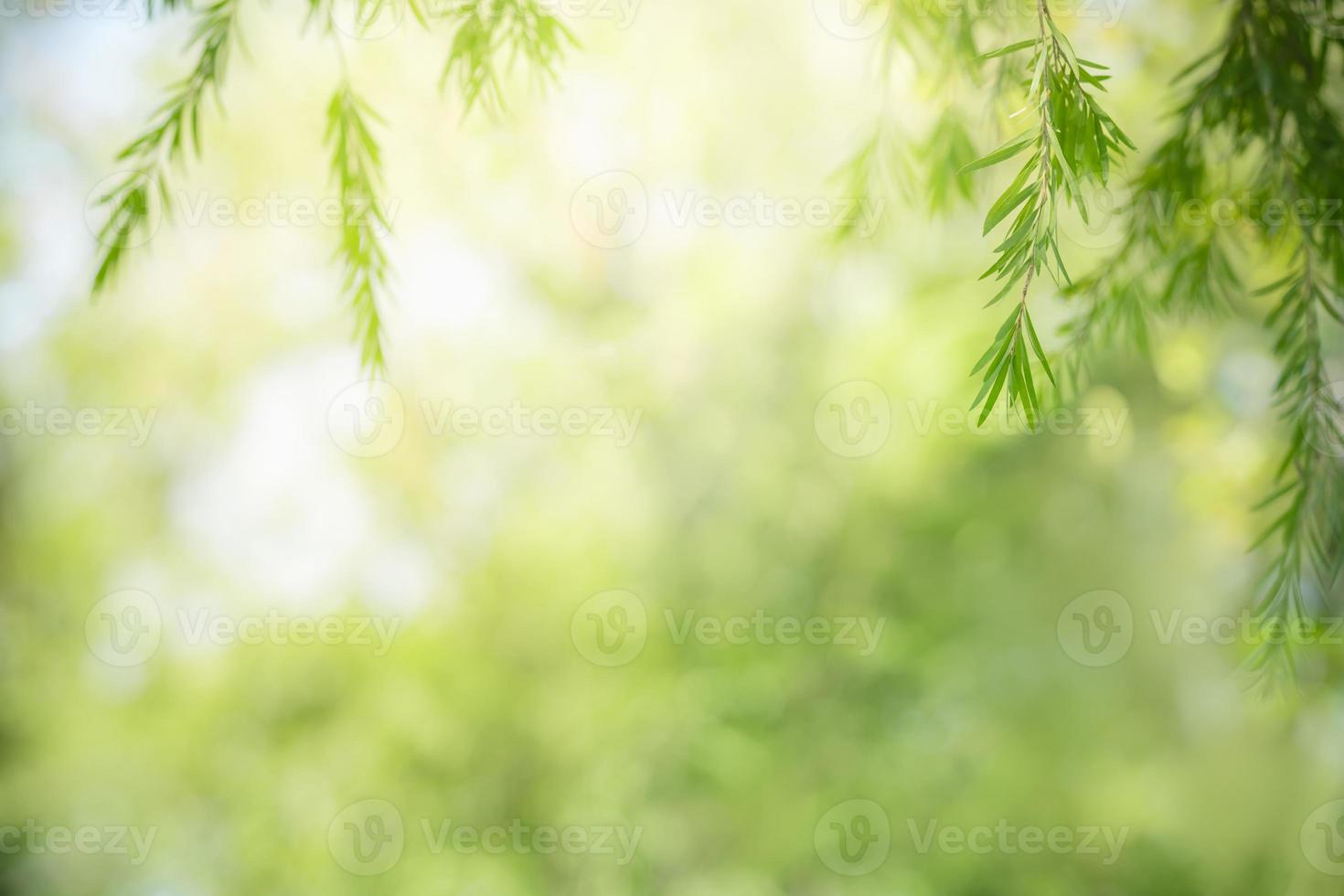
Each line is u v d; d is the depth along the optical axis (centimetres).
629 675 369
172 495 396
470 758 361
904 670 373
